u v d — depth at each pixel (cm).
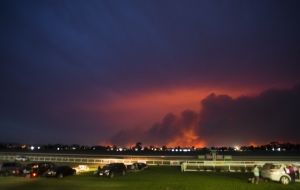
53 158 8138
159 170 5697
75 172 4978
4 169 5006
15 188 3441
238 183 3741
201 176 4591
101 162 7500
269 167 3897
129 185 3603
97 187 3459
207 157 7869
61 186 3562
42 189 3350
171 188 3369
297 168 4012
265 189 3288
